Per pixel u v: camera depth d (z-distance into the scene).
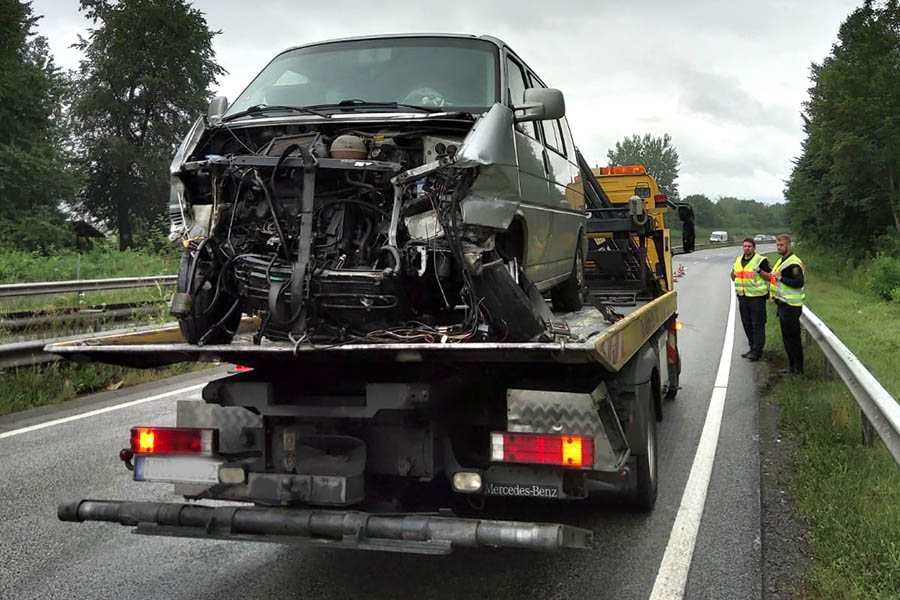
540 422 3.88
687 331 16.23
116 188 47.91
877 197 38.78
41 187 38.03
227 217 4.37
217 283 4.33
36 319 10.48
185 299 4.24
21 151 36.47
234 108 5.61
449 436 4.26
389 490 4.27
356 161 4.06
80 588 4.28
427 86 5.36
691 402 9.17
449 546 3.46
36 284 12.88
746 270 12.22
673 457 6.79
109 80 47.03
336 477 3.95
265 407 4.18
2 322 9.99
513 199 4.54
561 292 7.09
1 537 5.06
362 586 4.30
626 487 5.26
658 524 5.19
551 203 5.93
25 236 35.72
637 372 5.23
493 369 4.24
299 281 3.93
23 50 47.28
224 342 4.50
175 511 3.82
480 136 4.24
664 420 8.24
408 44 5.66
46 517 5.43
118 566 4.61
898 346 12.51
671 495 5.77
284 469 4.22
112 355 4.41
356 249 4.13
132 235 48.16
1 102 36.69
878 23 37.12
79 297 13.12
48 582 4.36
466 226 4.12
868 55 37.09
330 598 4.14
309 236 4.00
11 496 5.84
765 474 6.20
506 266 4.20
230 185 4.37
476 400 4.30
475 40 5.64
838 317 17.67
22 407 8.92
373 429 4.18
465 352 3.66
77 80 47.72
